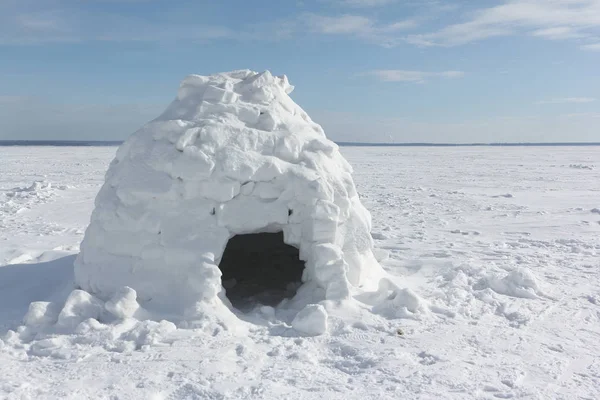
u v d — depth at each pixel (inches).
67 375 137.1
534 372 145.7
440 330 175.5
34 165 1192.2
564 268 282.5
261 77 239.3
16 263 272.4
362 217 221.9
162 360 146.6
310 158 216.2
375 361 148.8
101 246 202.1
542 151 2645.2
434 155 2098.9
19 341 162.6
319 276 192.7
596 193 676.1
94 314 175.9
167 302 185.5
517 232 406.6
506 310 199.3
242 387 131.2
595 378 143.0
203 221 196.7
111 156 1679.4
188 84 240.7
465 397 129.3
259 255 292.7
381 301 196.7
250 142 210.7
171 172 201.8
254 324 180.9
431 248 343.3
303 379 137.5
